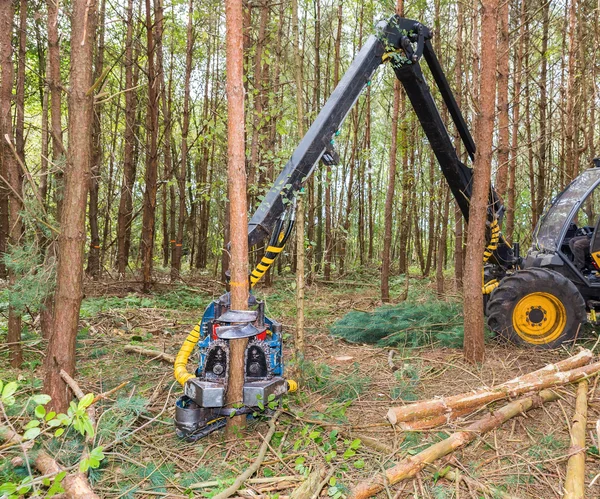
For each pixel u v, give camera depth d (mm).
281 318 7172
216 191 7824
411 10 9453
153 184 8734
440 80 5090
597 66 8758
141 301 7715
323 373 4383
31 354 4855
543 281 5004
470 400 3234
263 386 3141
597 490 2586
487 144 4406
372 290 10945
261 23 7520
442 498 2492
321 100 14906
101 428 2914
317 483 2549
